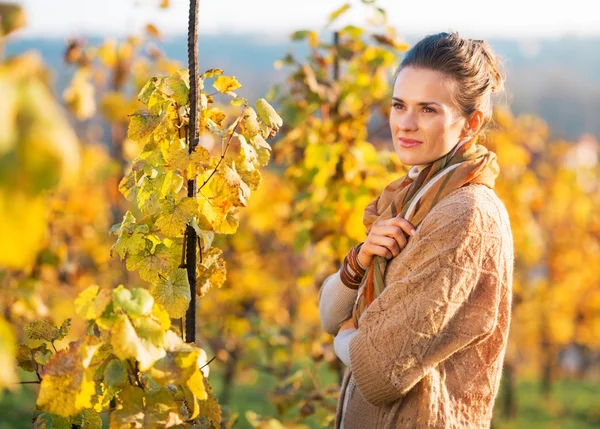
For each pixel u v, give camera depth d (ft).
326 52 12.02
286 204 18.89
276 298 20.90
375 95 11.94
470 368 5.50
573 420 38.91
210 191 5.69
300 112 11.41
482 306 5.25
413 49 5.74
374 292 5.69
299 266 24.59
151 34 15.57
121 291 4.57
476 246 5.20
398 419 5.42
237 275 16.81
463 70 5.56
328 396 10.62
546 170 34.63
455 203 5.29
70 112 15.10
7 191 2.41
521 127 28.17
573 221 36.88
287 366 13.80
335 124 11.71
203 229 5.68
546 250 37.37
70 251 16.22
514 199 23.47
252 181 5.73
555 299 36.76
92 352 4.54
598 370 55.67
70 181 2.55
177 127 5.65
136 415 4.71
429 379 5.35
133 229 5.57
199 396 4.63
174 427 5.24
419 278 5.18
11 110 2.42
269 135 5.85
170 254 5.62
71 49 14.85
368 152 11.71
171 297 5.48
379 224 5.69
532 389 46.70
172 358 4.57
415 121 5.58
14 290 10.65
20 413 18.79
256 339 12.84
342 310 6.26
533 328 39.50
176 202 5.38
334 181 11.52
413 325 5.14
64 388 4.47
